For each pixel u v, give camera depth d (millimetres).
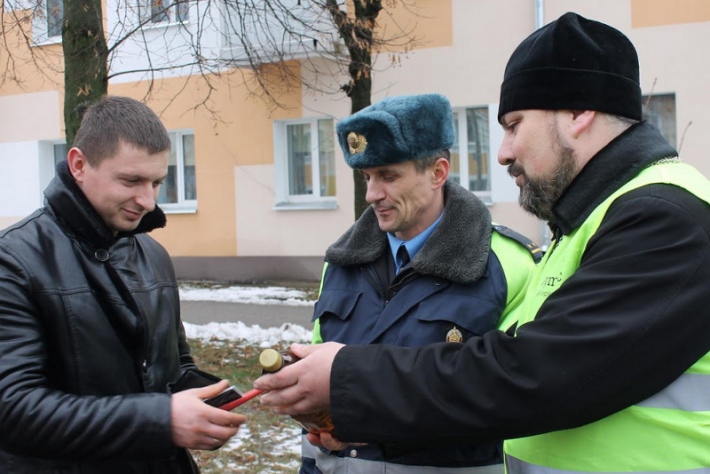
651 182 1238
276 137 10430
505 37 9031
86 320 1590
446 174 1938
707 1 8148
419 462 1772
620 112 1334
